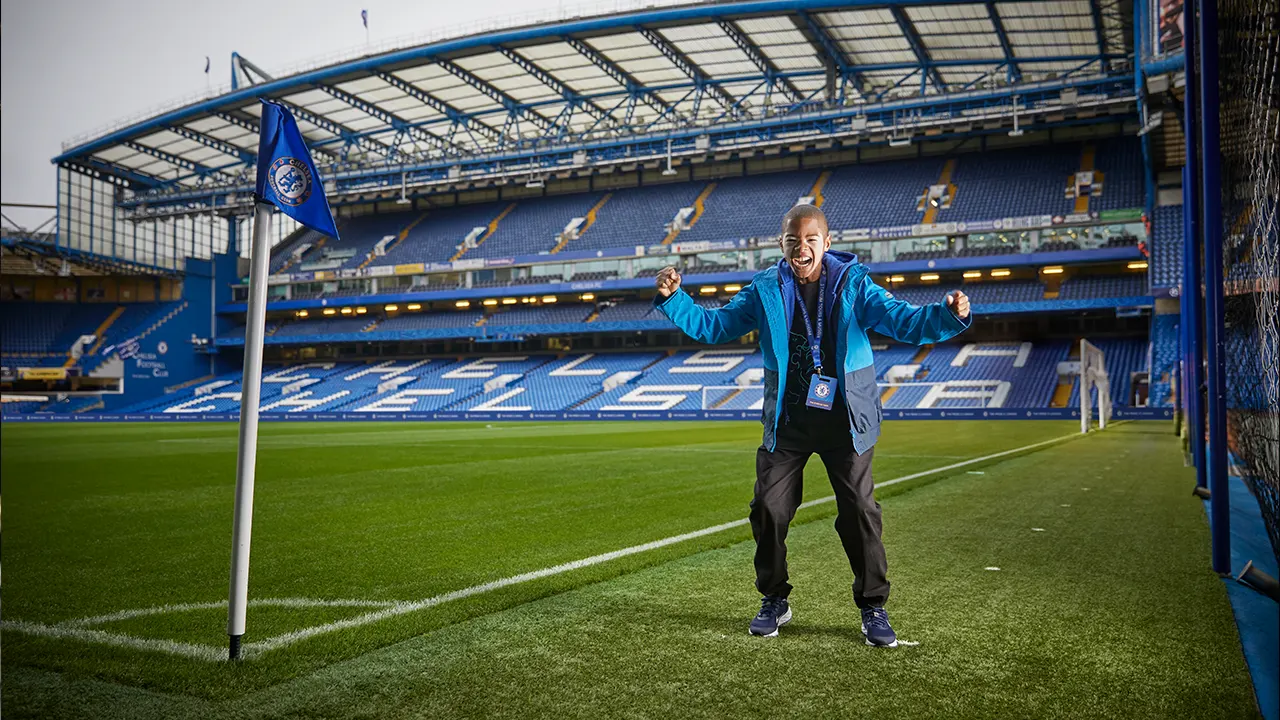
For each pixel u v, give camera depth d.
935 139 37.44
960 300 2.49
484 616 3.34
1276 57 3.24
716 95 39.00
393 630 3.14
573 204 45.16
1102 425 20.64
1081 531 5.41
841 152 41.38
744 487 8.48
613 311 40.53
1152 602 3.51
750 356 38.91
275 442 17.66
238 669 2.70
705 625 3.17
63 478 10.11
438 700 2.39
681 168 44.22
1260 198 3.97
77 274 45.47
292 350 48.69
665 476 9.73
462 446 15.98
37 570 4.50
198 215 44.19
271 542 5.35
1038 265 33.56
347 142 43.44
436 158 41.62
